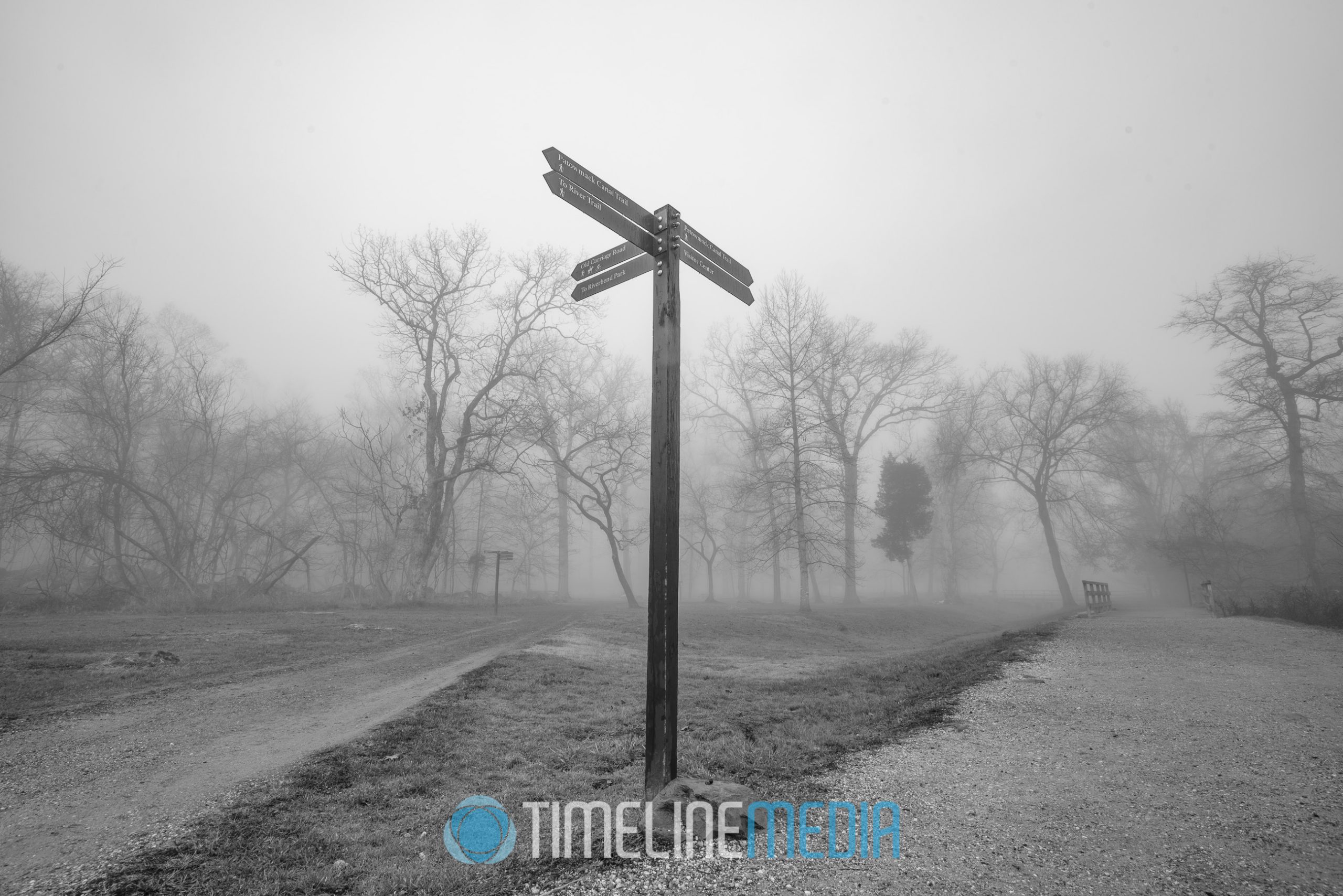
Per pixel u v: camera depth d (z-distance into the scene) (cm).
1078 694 920
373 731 793
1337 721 745
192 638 1717
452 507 3888
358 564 4806
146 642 1619
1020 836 453
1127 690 942
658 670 505
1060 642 1498
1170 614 2717
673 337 532
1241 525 3775
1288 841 437
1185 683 988
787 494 3422
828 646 2180
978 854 428
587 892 393
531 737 805
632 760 710
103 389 3244
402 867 447
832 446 3369
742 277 637
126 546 3856
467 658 1467
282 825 523
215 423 3644
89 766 670
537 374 3709
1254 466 3266
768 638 2248
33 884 416
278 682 1148
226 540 3794
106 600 2791
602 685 1170
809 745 717
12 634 1722
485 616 2839
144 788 604
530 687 1108
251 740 772
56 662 1291
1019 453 4269
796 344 3447
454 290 3719
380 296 3581
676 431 527
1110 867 406
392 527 3725
